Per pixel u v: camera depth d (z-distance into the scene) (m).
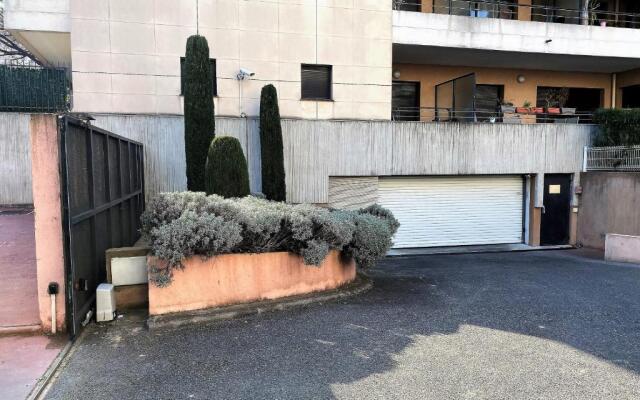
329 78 12.71
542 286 8.06
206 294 5.79
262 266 6.16
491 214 14.09
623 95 17.31
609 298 7.15
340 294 6.84
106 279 6.11
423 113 15.62
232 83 11.87
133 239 9.26
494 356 4.63
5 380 3.96
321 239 6.61
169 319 5.41
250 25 11.91
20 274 6.57
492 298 7.06
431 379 4.08
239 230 5.80
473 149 13.33
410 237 13.45
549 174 14.17
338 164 12.27
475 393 3.82
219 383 3.97
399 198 13.27
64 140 4.81
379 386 3.94
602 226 13.66
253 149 11.66
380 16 12.81
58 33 11.63
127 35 11.16
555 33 14.27
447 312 6.20
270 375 4.13
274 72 12.12
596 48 14.60
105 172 6.66
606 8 17.14
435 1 15.21
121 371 4.20
